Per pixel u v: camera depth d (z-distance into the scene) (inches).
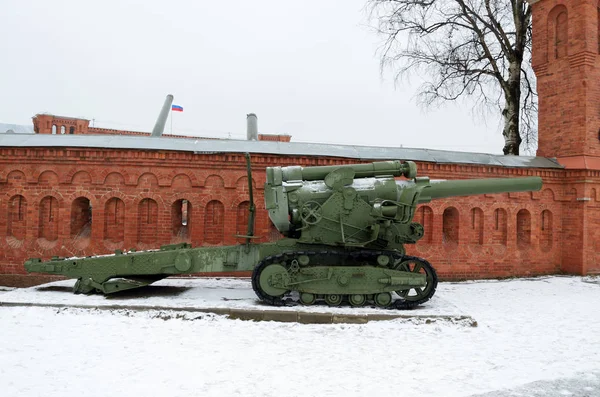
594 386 192.2
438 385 189.3
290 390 181.2
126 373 196.7
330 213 306.5
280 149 442.3
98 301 308.7
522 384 192.7
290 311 288.4
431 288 311.9
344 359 220.4
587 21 495.8
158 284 395.2
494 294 396.2
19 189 425.1
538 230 505.0
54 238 429.7
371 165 321.4
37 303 300.2
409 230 326.0
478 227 487.2
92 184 424.5
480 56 721.6
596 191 502.0
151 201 433.1
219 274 442.6
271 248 319.6
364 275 304.0
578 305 354.3
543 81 542.9
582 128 497.7
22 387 180.4
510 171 491.2
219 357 219.9
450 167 469.4
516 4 659.4
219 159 431.5
